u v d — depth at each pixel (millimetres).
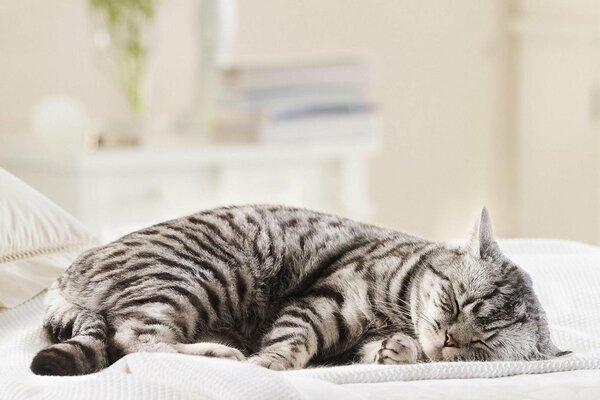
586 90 5301
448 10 5355
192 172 3953
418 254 2033
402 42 5246
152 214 3863
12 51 4262
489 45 5477
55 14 4344
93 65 4438
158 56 4602
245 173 4078
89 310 1823
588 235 5371
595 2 5199
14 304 2096
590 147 5324
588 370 1684
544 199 5484
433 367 1607
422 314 1923
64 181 3707
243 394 1365
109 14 4145
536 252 2648
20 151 3840
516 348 1836
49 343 1834
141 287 1843
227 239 2031
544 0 5379
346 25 5090
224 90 4281
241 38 4801
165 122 4500
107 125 4051
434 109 5359
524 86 5488
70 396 1441
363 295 1974
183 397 1414
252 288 2035
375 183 5215
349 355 1971
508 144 5578
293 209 2205
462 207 5488
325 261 2088
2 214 2211
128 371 1552
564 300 2201
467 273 1925
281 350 1837
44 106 4023
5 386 1547
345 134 4340
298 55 4969
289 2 4926
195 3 4684
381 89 5199
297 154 4188
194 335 1901
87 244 2334
